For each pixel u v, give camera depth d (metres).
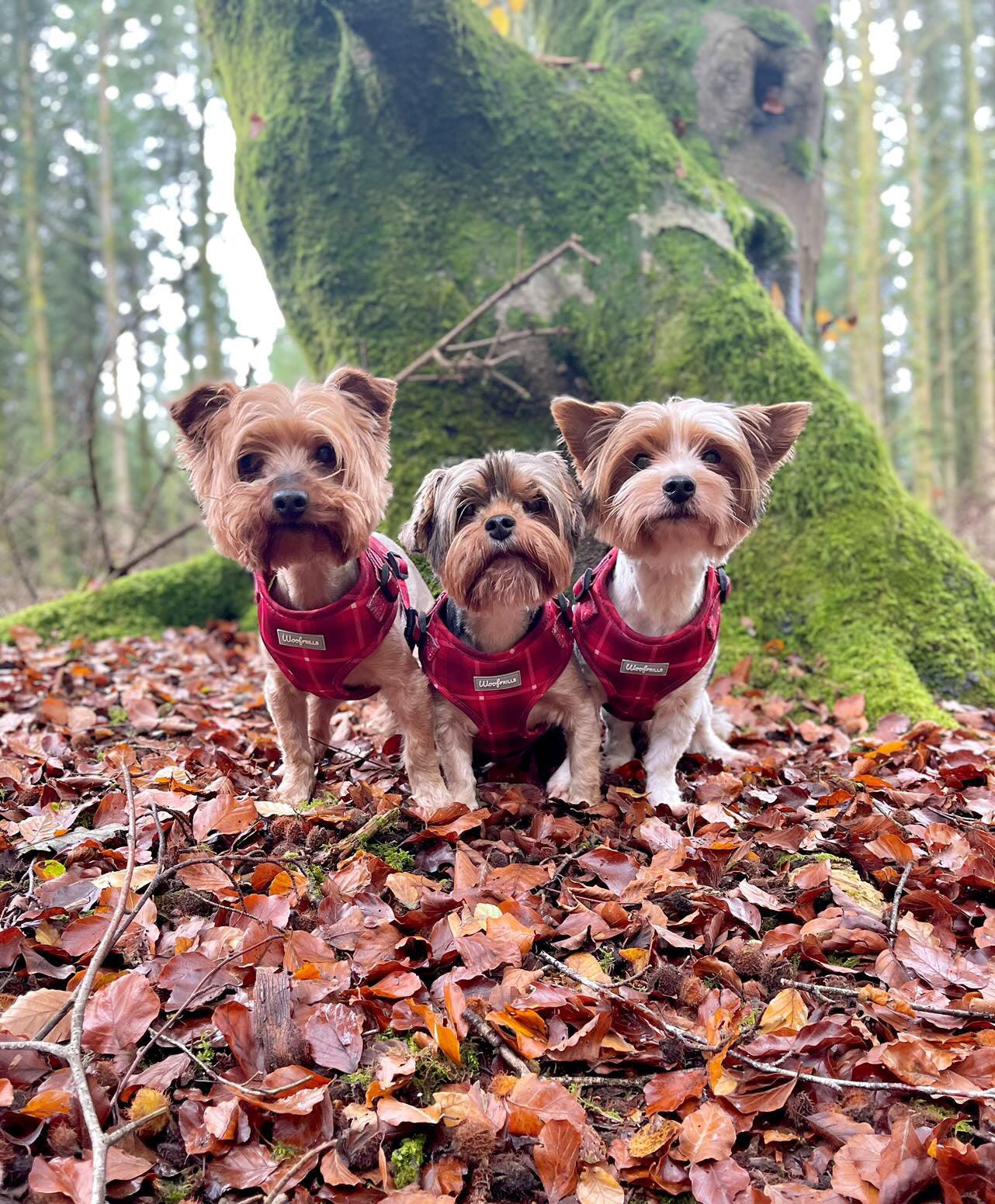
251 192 1.34
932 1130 0.40
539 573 0.69
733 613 1.11
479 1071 0.45
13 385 4.42
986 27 3.77
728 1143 0.40
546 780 0.82
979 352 3.61
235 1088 0.41
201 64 3.56
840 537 1.07
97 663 1.19
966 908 0.57
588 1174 0.39
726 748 0.85
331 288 1.29
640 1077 0.45
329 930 0.53
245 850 0.63
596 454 0.76
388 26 1.17
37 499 2.10
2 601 2.11
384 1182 0.38
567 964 0.52
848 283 3.90
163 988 0.48
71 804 0.68
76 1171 0.38
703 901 0.57
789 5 1.49
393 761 0.81
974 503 2.89
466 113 1.26
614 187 1.26
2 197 3.88
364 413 0.73
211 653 1.30
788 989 0.49
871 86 3.25
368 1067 0.44
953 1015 0.47
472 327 1.27
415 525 0.77
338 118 1.26
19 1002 0.45
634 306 1.24
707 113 1.42
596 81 1.36
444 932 0.53
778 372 1.15
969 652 1.02
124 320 3.71
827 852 0.64
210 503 0.70
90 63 3.71
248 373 1.13
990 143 3.66
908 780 0.75
